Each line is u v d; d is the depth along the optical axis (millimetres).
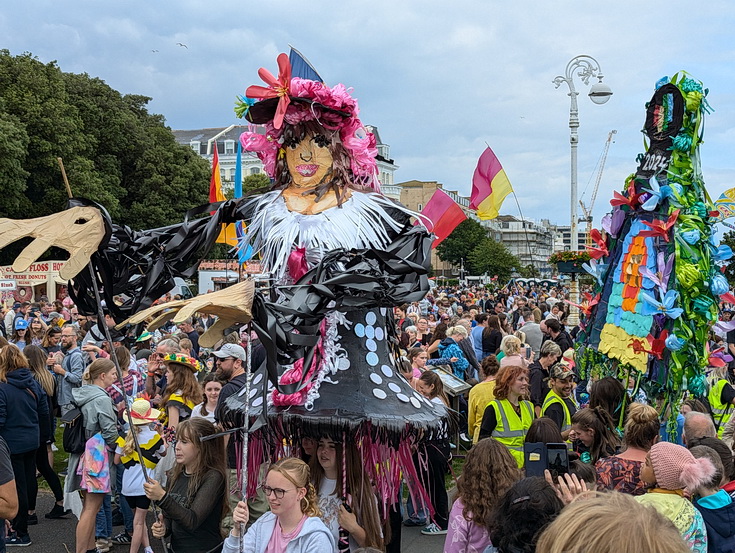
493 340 12195
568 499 3648
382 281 3938
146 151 38719
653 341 6500
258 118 4602
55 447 10297
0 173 30406
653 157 6875
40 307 18219
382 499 4547
